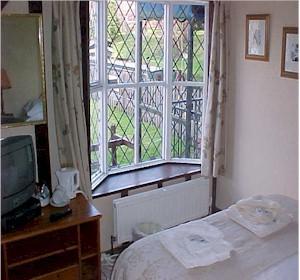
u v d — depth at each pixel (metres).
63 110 3.35
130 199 3.90
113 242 3.99
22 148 2.97
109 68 4.01
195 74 4.45
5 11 3.07
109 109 4.10
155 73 4.33
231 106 4.29
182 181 4.32
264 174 4.09
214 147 4.32
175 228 2.91
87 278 3.26
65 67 3.29
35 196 3.19
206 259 2.50
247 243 2.72
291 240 2.76
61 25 3.22
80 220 3.04
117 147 4.25
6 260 2.85
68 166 3.47
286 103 3.75
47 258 3.13
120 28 4.01
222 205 4.58
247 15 3.95
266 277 2.40
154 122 4.44
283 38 3.67
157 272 2.48
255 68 3.98
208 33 4.27
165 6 4.22
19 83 3.14
